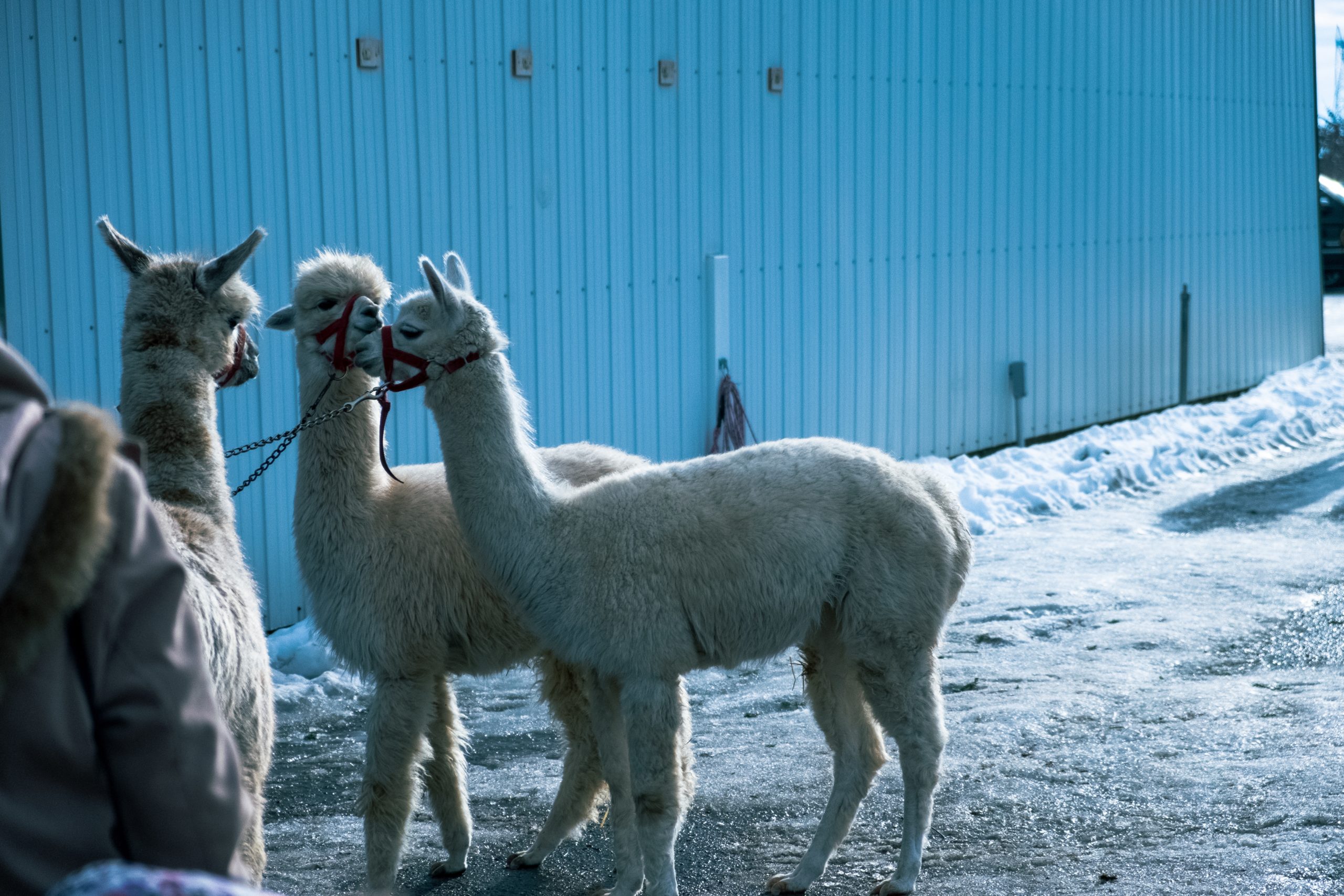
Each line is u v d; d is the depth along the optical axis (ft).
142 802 4.53
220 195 23.88
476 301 13.53
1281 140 58.85
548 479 13.66
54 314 22.24
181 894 3.66
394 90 26.18
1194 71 51.44
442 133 27.07
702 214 32.63
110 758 4.54
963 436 41.55
